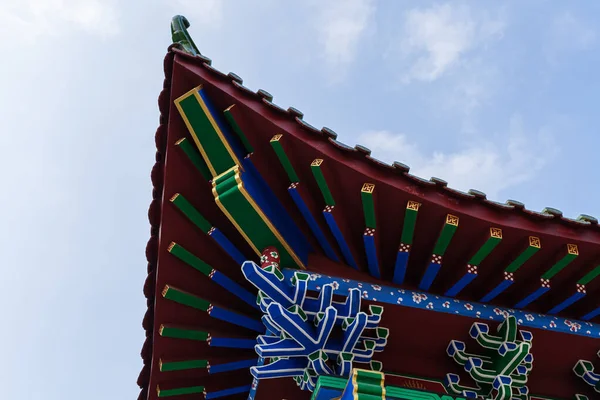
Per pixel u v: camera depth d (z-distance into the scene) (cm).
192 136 923
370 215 919
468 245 957
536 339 1021
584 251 955
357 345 960
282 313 867
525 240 934
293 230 985
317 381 889
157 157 1016
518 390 1004
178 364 1119
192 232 1022
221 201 889
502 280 968
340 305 926
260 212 901
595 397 1062
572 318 1052
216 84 913
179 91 934
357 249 984
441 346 1008
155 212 1044
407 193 902
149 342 1157
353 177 911
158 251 1027
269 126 922
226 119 938
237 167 896
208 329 1104
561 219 940
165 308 1066
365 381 823
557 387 1062
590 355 1048
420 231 948
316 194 957
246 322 1091
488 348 987
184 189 990
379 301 948
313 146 903
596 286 1027
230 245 1010
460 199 927
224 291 1093
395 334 987
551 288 1035
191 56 923
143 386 1209
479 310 993
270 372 932
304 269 955
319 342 903
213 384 1188
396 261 953
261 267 931
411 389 895
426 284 983
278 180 970
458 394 960
